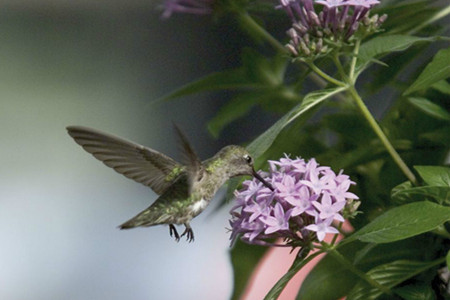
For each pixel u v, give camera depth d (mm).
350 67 3312
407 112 3371
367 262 3334
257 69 3414
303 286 3348
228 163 3303
